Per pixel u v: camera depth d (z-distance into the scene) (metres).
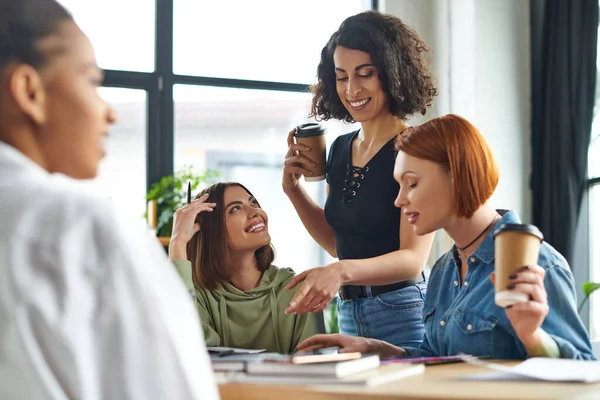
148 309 0.60
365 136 2.21
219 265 2.33
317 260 4.84
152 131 4.50
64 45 0.70
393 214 2.11
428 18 4.86
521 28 4.66
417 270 2.04
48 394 0.56
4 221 0.60
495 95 4.58
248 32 4.66
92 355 0.58
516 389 1.08
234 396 1.15
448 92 4.73
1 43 0.67
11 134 0.69
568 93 4.31
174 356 0.60
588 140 4.22
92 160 0.72
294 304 1.76
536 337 1.35
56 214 0.60
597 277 4.21
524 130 4.62
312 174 2.25
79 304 0.58
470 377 1.19
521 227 1.27
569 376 1.16
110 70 4.42
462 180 1.55
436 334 1.72
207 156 4.66
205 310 2.29
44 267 0.58
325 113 2.36
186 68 4.57
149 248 0.64
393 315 2.11
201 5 4.59
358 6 4.79
